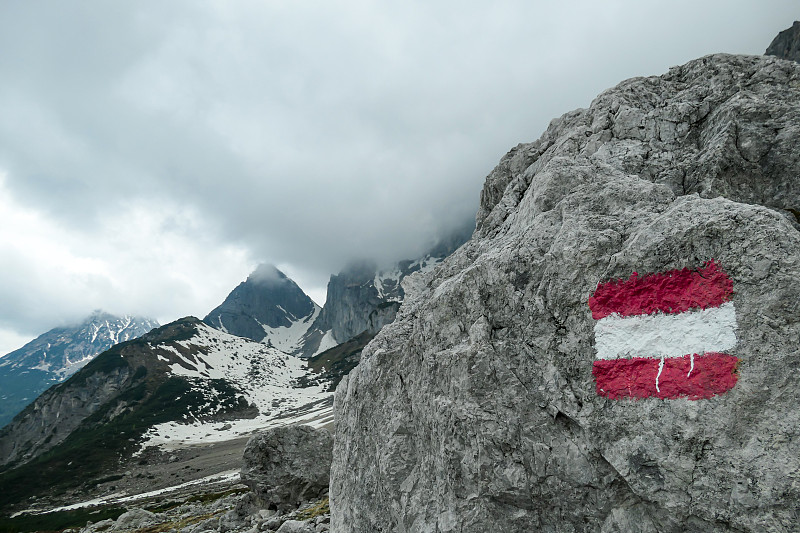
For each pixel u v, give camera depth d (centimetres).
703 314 658
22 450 18775
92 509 8594
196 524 3678
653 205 816
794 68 1023
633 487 666
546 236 852
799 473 553
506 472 776
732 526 590
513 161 1576
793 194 872
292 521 2258
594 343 743
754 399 602
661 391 670
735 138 938
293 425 3416
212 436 17475
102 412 19588
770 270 617
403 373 1064
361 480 1120
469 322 899
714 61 1152
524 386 794
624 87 1238
